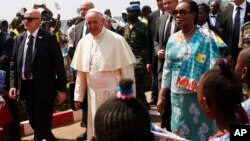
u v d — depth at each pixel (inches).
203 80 99.0
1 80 257.8
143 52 306.7
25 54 242.7
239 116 98.0
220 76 97.3
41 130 244.5
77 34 281.3
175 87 173.0
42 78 241.1
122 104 76.8
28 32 245.3
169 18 251.0
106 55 208.5
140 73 304.7
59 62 243.8
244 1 271.3
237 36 269.4
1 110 255.3
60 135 290.7
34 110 244.8
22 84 245.1
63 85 245.0
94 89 211.0
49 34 244.2
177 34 176.2
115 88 208.7
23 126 297.4
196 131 171.3
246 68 129.3
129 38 306.7
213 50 168.1
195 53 168.7
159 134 99.2
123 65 209.5
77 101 222.5
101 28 210.8
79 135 284.2
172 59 174.9
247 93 132.7
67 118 323.9
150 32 285.0
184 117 171.8
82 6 279.0
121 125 75.0
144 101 311.7
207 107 98.7
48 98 242.8
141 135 75.4
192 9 170.1
